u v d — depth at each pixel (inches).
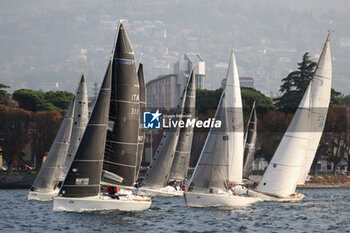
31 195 7824.8
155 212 5979.3
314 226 5334.6
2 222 5216.5
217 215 5880.9
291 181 7411.4
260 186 7529.5
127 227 4783.5
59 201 5398.6
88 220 5036.9
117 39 5674.2
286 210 6737.2
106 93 5511.8
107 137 5625.0
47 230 4608.8
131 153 5723.4
